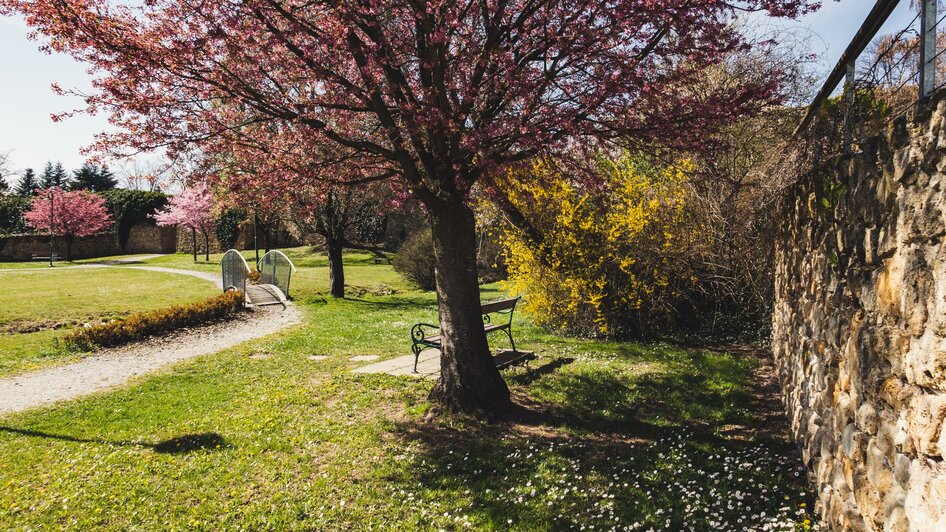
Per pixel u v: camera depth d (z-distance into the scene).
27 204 52.62
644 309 11.05
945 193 2.13
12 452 6.66
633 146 6.38
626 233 11.02
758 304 10.46
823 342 4.15
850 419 3.32
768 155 9.66
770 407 6.46
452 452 5.72
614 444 5.63
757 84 6.11
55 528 4.64
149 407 8.32
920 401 2.29
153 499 5.11
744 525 3.79
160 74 5.60
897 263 2.62
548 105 5.79
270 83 6.64
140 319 14.52
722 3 5.35
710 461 4.96
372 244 42.53
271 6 5.66
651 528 3.90
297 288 24.52
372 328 14.80
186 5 5.47
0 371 11.06
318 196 7.16
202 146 6.30
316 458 5.86
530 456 5.41
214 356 12.02
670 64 6.07
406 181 6.80
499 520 4.28
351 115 7.12
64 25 4.98
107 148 5.88
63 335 14.57
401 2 5.61
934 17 2.37
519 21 5.92
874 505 2.83
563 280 11.44
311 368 10.23
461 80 5.89
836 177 3.84
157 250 52.28
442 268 6.87
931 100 2.28
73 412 8.24
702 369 8.28
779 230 7.53
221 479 5.44
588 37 5.36
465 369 6.80
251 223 45.81
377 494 4.94
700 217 10.97
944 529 2.04
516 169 7.70
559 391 7.49
